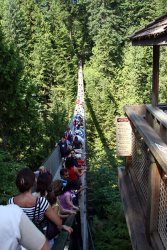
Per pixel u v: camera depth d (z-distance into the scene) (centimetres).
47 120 2988
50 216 381
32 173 381
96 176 1566
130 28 6638
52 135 2855
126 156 930
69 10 8081
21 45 5609
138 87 5166
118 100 5303
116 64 6106
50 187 475
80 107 3256
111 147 4900
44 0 8762
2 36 2136
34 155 2223
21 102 2102
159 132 647
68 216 504
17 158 2180
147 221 608
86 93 5497
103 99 5178
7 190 1059
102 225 1218
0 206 218
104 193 1438
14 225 209
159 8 6875
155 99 788
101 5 6862
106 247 1101
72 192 763
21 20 5684
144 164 711
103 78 5694
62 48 6181
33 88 2194
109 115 5072
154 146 546
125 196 802
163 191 544
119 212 1298
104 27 6178
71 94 5659
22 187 372
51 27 6544
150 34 621
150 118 756
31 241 213
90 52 7906
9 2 5681
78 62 7175
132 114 849
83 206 999
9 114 2078
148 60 5197
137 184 797
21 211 215
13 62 2077
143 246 593
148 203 604
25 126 2186
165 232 530
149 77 5116
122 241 1123
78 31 7975
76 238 552
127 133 923
